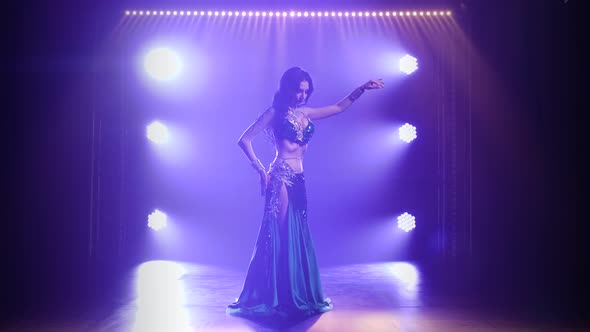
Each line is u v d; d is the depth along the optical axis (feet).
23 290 19.60
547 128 27.55
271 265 15.29
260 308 15.23
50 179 28.84
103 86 29.14
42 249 28.84
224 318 14.93
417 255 31.35
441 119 30.73
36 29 27.99
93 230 29.09
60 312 15.84
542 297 18.37
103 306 16.75
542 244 27.86
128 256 30.60
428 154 31.53
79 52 28.68
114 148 29.48
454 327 14.05
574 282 21.44
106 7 28.63
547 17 27.02
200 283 21.62
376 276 23.72
